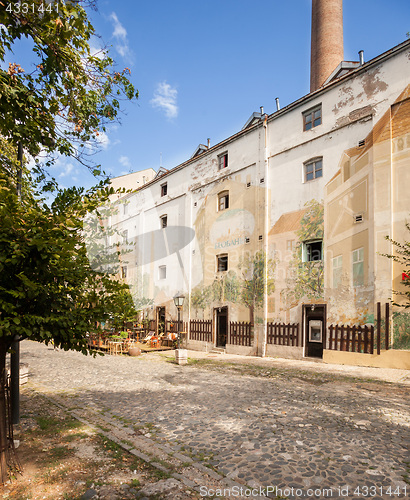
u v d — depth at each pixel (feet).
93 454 15.39
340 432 17.98
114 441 16.96
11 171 22.88
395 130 39.14
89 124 19.86
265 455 15.26
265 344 50.90
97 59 18.26
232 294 57.88
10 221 10.94
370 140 41.27
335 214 44.29
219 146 64.59
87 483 12.75
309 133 48.80
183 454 15.52
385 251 38.27
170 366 42.55
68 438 17.29
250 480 13.08
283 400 24.70
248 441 16.92
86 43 17.31
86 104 19.19
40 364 42.98
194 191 70.23
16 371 19.43
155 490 12.28
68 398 25.68
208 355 55.47
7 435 14.26
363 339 39.55
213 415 21.21
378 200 39.42
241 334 55.21
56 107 18.06
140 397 26.13
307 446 16.17
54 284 12.93
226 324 58.70
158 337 69.15
